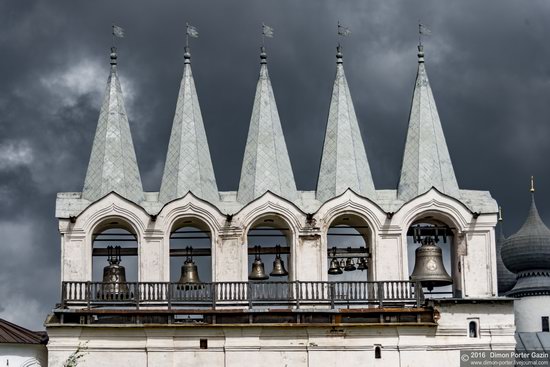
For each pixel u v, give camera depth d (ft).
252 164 247.29
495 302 240.94
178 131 249.14
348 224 252.01
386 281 240.32
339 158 248.32
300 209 242.99
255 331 237.25
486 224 245.04
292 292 239.09
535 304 333.83
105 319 238.48
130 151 248.73
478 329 240.12
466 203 246.47
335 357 237.66
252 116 250.98
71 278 238.68
